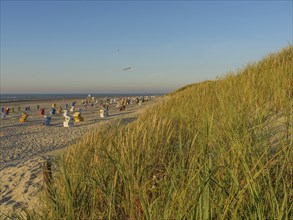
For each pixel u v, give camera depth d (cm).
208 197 185
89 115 3766
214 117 391
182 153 317
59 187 368
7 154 1480
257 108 343
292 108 328
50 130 2400
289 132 282
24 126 2731
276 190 202
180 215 197
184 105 743
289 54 923
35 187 661
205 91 922
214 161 269
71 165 420
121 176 320
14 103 8394
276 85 529
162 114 668
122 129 532
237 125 320
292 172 224
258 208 183
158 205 236
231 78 932
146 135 433
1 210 566
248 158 248
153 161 347
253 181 195
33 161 923
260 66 907
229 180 230
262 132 302
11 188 708
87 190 338
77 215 300
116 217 279
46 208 341
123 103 5931
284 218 184
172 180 232
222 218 183
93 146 491
